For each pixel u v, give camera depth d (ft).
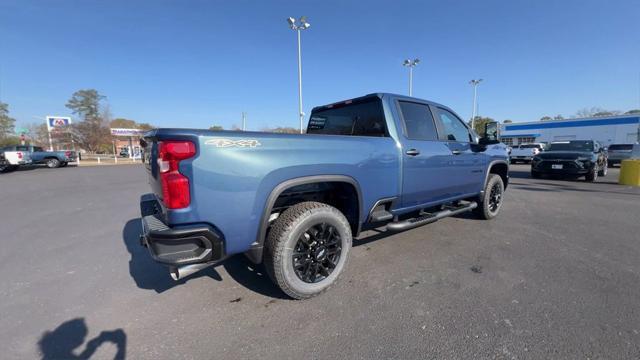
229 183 7.27
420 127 12.37
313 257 8.90
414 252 12.34
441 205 14.65
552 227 15.87
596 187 31.37
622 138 109.29
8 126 198.59
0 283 10.24
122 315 8.21
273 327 7.56
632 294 8.81
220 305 8.64
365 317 7.90
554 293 8.93
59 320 8.00
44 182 41.22
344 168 9.27
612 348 6.53
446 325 7.48
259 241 8.02
